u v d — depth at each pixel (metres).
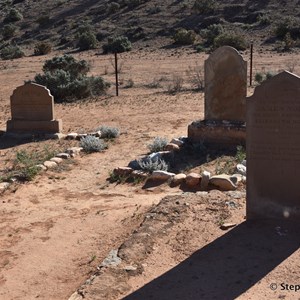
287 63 35.47
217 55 14.30
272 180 7.59
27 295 6.73
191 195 9.20
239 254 6.81
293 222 7.58
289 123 7.32
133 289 6.16
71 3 83.06
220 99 14.42
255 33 54.34
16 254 7.96
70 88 24.89
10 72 38.28
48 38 66.56
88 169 12.73
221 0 69.19
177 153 13.57
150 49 51.88
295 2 64.00
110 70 37.16
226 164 12.41
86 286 6.25
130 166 12.50
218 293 5.93
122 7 73.88
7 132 17.03
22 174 11.98
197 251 7.00
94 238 8.44
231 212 8.30
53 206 10.11
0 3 94.31
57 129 16.73
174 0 72.81
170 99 23.50
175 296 5.94
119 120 19.30
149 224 7.91
